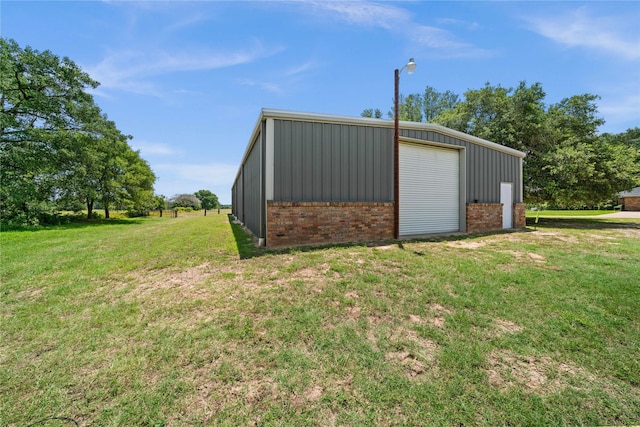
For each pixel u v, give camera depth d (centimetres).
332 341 250
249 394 187
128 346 243
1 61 1274
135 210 2491
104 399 182
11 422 165
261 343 246
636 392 193
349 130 717
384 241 703
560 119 1485
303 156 664
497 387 195
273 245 631
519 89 1477
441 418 168
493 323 285
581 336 262
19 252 623
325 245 641
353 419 167
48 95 1459
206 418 167
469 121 1609
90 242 768
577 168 1240
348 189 711
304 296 346
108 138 1959
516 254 569
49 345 246
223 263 499
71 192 1708
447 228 919
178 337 256
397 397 184
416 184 854
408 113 2303
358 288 371
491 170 1009
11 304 333
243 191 1350
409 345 245
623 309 312
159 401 180
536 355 233
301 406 176
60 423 164
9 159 1343
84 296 355
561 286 381
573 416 172
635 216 1919
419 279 406
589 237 812
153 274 444
